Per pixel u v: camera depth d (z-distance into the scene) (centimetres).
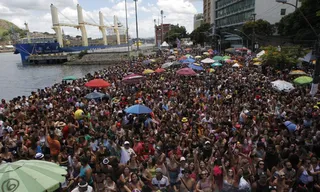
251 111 1274
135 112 1154
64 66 7794
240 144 889
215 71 2889
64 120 1194
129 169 723
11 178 443
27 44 9150
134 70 3353
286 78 2256
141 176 732
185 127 1112
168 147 895
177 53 5775
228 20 8725
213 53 5059
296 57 2798
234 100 1558
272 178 704
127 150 827
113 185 642
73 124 1125
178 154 848
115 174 658
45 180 462
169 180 712
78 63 8062
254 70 2958
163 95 1777
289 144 874
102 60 7938
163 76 2666
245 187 668
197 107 1454
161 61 4322
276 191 643
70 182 702
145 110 1174
